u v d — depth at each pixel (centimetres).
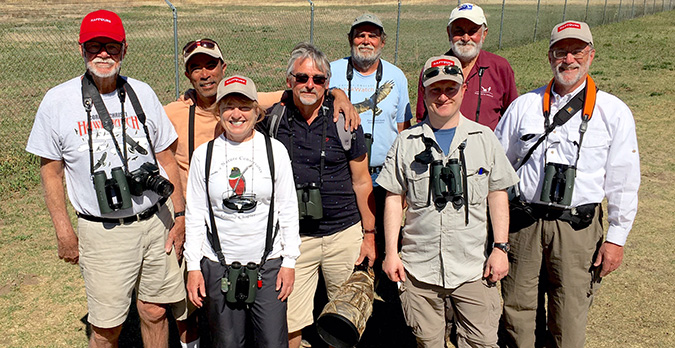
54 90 298
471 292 319
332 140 340
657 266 536
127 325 438
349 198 357
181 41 1855
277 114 342
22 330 421
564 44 319
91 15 288
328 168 344
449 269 313
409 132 317
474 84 422
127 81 312
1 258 523
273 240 311
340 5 3406
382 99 411
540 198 332
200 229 311
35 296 467
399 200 332
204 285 313
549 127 331
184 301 357
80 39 286
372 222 366
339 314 307
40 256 532
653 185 742
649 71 1544
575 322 343
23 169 741
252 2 3809
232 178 298
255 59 1655
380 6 3284
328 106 343
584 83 330
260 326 318
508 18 2658
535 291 353
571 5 3384
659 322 448
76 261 322
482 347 323
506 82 423
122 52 296
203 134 357
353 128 341
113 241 312
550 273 346
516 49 1984
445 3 3366
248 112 295
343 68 420
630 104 1164
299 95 324
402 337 439
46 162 305
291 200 314
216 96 319
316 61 322
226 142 304
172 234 339
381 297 498
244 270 303
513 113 352
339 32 2147
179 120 359
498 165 312
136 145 309
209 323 322
